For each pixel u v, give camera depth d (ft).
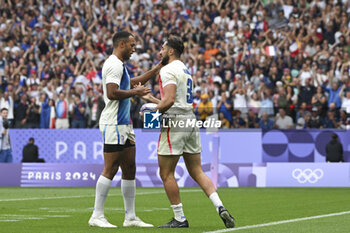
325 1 244.22
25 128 219.00
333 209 101.50
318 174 183.42
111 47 250.78
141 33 250.98
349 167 182.39
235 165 186.50
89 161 210.79
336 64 225.76
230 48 233.96
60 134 212.23
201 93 219.20
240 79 219.82
